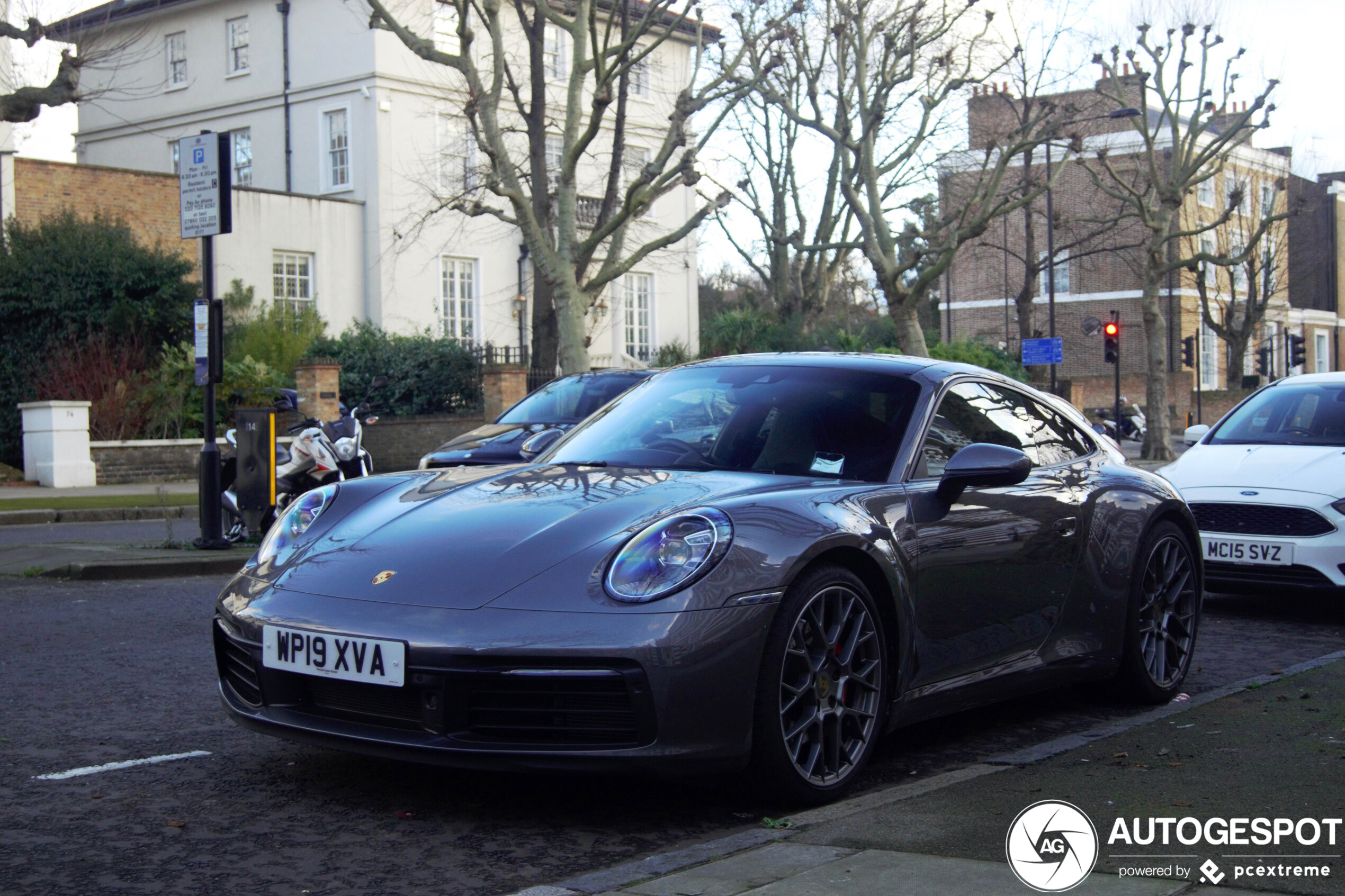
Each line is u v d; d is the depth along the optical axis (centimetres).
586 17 1888
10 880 309
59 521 1480
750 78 2339
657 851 332
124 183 2550
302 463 1070
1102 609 485
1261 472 759
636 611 330
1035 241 5003
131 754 430
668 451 436
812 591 358
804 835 321
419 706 337
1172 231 4028
